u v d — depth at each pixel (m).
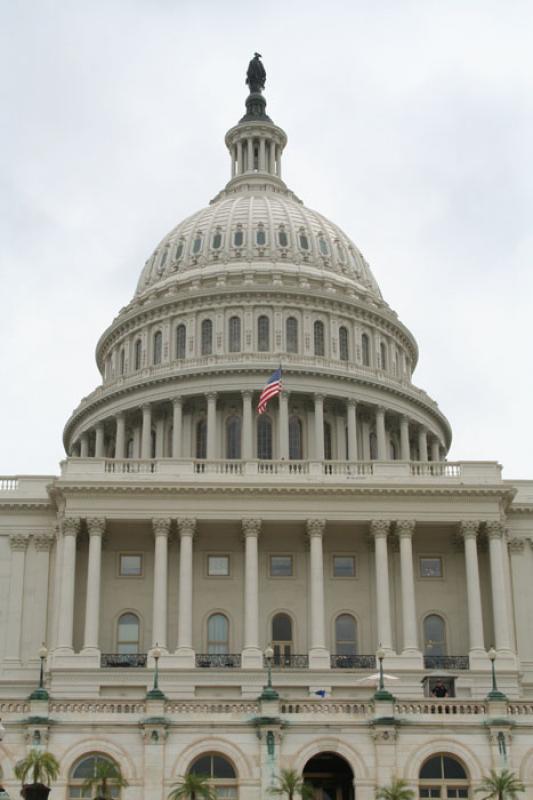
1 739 38.16
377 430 92.62
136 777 42.12
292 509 69.94
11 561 71.94
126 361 99.50
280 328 95.44
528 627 71.31
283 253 101.12
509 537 73.00
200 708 43.44
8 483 74.31
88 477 70.50
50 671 64.06
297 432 91.62
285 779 41.22
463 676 65.06
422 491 70.19
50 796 41.66
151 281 103.88
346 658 67.88
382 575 69.06
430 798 42.56
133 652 69.25
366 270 106.44
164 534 69.12
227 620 70.12
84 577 69.69
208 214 106.38
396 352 102.75
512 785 41.47
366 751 42.91
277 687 63.25
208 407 89.69
